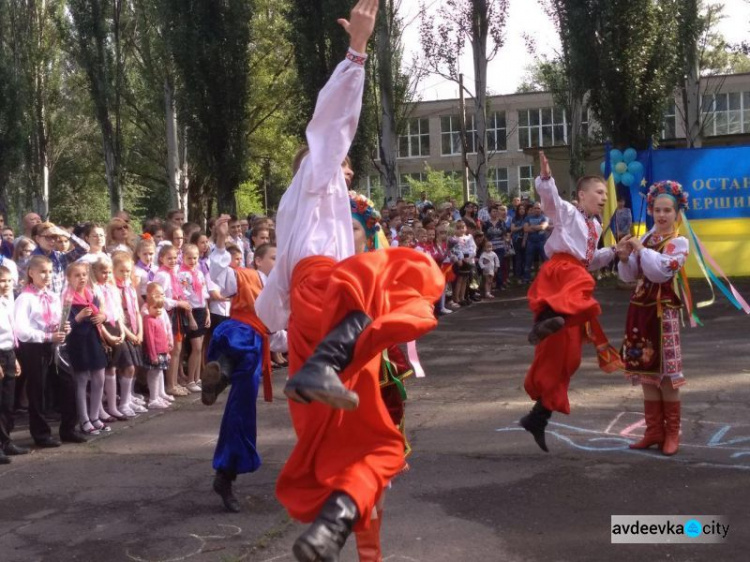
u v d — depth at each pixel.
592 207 5.59
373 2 3.52
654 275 5.82
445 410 7.50
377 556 3.58
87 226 9.02
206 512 5.15
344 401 2.88
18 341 6.86
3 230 10.44
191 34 21.58
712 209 16.27
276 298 3.68
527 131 49.31
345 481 3.02
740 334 11.14
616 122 20.08
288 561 4.38
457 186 45.94
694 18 28.56
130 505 5.32
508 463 5.84
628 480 5.40
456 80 24.95
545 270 5.39
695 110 29.50
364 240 4.21
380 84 23.62
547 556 4.28
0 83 25.84
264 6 30.80
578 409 7.34
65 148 35.94
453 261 14.59
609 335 11.35
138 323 7.98
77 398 7.21
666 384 5.96
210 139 21.89
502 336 11.80
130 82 30.45
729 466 5.63
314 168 3.54
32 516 5.18
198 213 31.97
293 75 30.94
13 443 7.08
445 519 4.83
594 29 20.00
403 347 4.11
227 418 5.16
